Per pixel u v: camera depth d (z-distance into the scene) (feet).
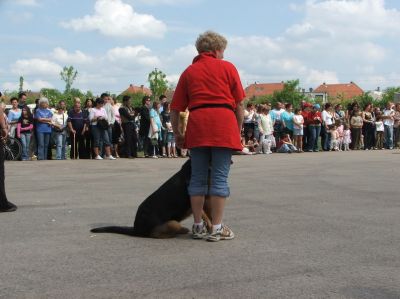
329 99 299.99
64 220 20.31
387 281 12.44
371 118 73.92
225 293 11.55
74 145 51.67
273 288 11.89
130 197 26.61
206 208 17.13
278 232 17.99
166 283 12.26
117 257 14.66
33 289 11.83
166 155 56.54
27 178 35.32
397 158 54.24
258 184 31.83
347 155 59.11
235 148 16.29
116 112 54.65
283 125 65.51
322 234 17.69
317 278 12.67
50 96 139.74
